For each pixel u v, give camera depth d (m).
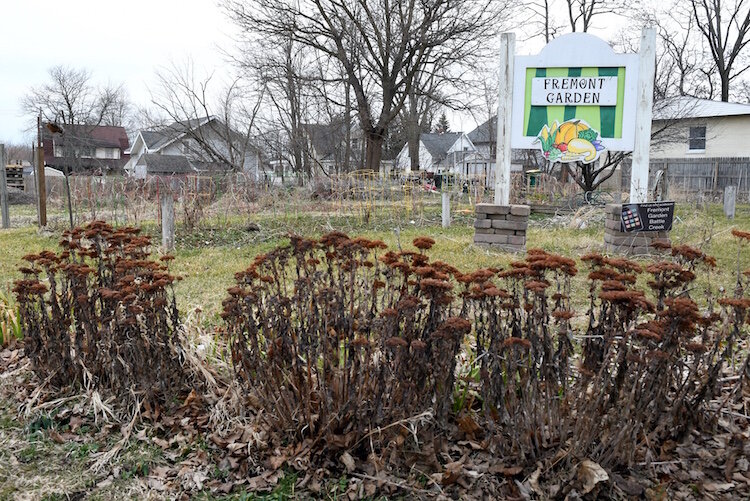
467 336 3.72
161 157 41.44
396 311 2.86
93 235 4.09
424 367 2.92
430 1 24.77
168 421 3.38
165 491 2.87
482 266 7.64
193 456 3.12
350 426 2.93
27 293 3.78
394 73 25.73
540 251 3.04
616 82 8.03
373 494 2.73
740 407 3.34
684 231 10.57
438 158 58.62
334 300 3.25
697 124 28.27
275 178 18.84
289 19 24.59
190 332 4.21
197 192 13.67
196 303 5.99
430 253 8.77
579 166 22.39
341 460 2.89
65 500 2.82
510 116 8.48
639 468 2.76
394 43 25.23
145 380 3.43
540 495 2.60
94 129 56.31
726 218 14.93
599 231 11.91
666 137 25.19
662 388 2.83
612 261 3.07
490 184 22.91
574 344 4.24
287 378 3.03
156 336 3.54
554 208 16.69
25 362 4.27
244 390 3.37
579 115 8.21
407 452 2.92
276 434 3.07
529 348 2.72
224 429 3.28
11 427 3.48
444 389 2.93
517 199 17.36
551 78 8.25
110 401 3.56
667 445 2.93
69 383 3.82
